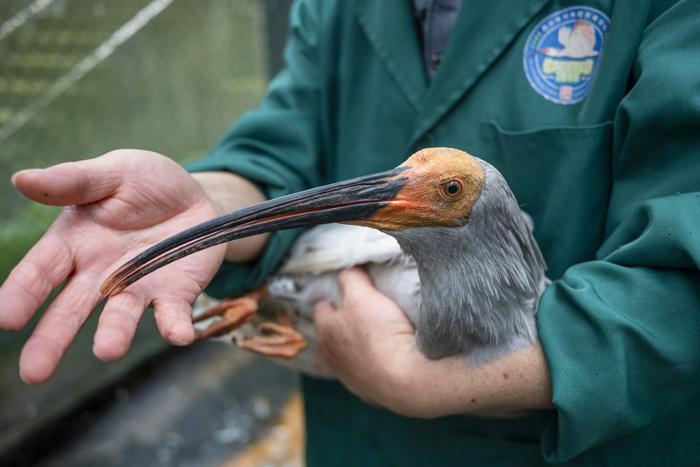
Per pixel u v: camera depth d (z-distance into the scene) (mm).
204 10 3582
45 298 1081
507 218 1242
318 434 1858
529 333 1230
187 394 3344
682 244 1081
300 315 1693
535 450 1472
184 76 3596
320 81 1688
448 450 1587
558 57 1373
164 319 1085
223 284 1589
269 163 1607
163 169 1212
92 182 1114
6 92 2703
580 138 1309
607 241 1273
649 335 1094
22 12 2666
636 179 1251
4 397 2811
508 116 1411
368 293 1430
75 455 2936
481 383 1212
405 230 1223
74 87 2982
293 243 1676
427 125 1487
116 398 3287
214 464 2932
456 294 1228
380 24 1549
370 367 1327
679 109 1140
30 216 2811
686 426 1206
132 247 1201
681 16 1180
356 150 1646
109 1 3029
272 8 3201
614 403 1103
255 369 3543
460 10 1412
